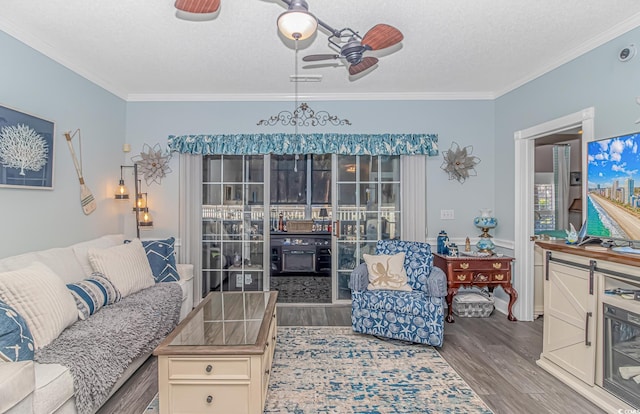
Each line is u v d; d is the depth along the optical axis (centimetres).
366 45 222
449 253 388
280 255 615
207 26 260
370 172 440
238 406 195
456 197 432
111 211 394
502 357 290
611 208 227
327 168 625
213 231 442
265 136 418
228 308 271
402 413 211
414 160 425
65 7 235
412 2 229
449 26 261
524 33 271
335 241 438
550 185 421
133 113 426
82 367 182
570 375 246
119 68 342
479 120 430
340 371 263
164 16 246
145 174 421
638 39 246
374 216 441
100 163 372
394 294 323
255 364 195
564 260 254
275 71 351
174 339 208
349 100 429
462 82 389
